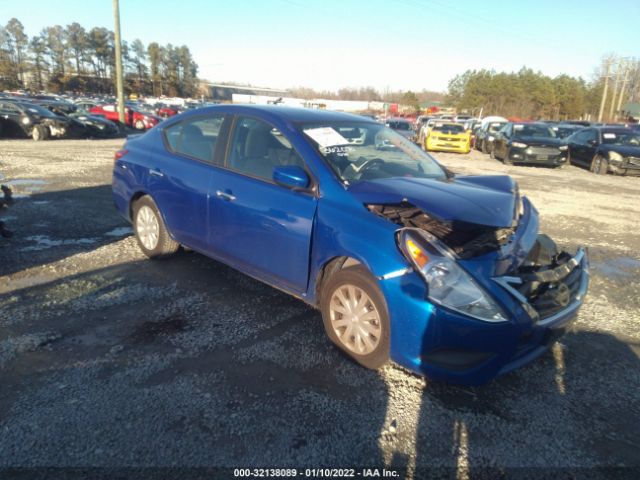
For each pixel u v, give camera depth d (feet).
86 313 12.28
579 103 235.81
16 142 55.26
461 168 49.98
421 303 8.79
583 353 11.55
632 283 16.79
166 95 362.74
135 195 16.11
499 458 8.00
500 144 58.90
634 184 42.63
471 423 8.80
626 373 10.73
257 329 11.82
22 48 295.28
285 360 10.50
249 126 13.03
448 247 9.22
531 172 48.83
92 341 10.94
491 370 8.70
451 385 9.85
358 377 10.00
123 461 7.50
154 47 352.08
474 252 9.34
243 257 12.58
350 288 10.23
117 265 15.67
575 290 10.33
